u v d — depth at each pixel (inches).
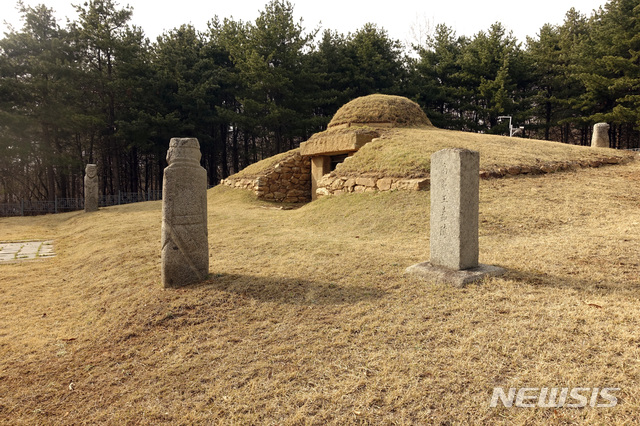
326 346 149.1
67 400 136.5
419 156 448.5
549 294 169.6
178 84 1110.4
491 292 177.0
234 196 668.1
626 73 889.5
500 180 404.8
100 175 1358.3
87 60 1035.3
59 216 700.7
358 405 115.3
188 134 1153.4
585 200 340.2
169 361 152.6
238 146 1517.0
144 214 547.5
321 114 1364.4
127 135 1032.8
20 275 295.0
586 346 127.5
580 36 1085.1
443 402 112.0
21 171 1194.0
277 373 136.2
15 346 177.0
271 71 1058.1
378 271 222.4
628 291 165.6
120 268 272.4
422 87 1235.9
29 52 960.9
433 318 160.2
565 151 512.7
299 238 321.4
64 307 227.5
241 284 216.1
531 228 289.3
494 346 134.0
